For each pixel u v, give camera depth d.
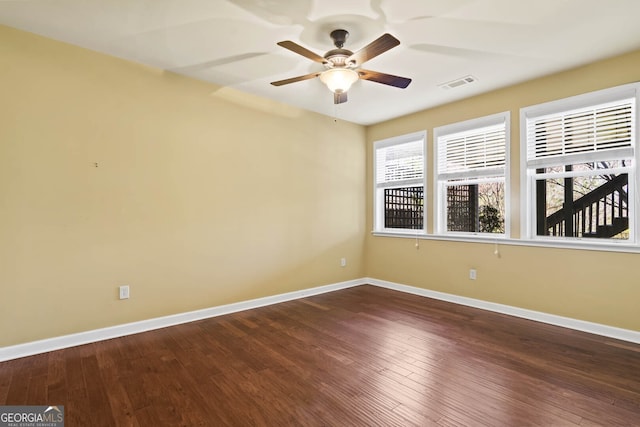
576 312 3.16
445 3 2.19
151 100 3.18
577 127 3.20
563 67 3.15
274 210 4.12
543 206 3.50
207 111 3.55
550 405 1.94
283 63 3.11
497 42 2.70
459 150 4.10
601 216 3.16
